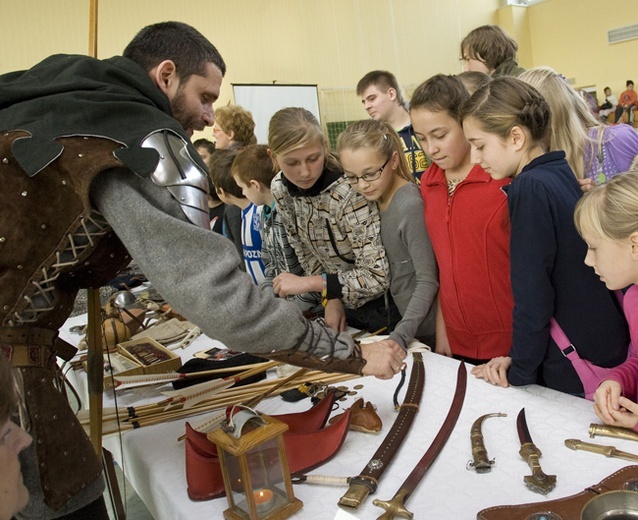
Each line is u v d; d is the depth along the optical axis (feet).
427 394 4.51
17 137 3.14
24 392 3.15
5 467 2.21
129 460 4.45
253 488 3.21
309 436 3.72
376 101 11.27
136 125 3.22
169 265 3.13
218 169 9.11
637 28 31.19
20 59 20.92
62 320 3.50
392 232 5.83
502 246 5.31
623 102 31.37
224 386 5.04
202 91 3.95
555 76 5.95
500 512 2.90
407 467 3.58
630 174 3.75
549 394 4.25
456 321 5.76
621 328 4.58
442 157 5.47
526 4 35.53
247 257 9.23
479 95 4.76
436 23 32.78
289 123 5.78
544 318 4.31
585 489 3.03
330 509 3.27
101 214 3.21
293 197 6.31
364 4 30.12
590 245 3.88
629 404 3.63
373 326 6.29
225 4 26.03
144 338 6.30
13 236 3.10
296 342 3.55
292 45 28.04
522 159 4.68
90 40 4.34
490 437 3.77
